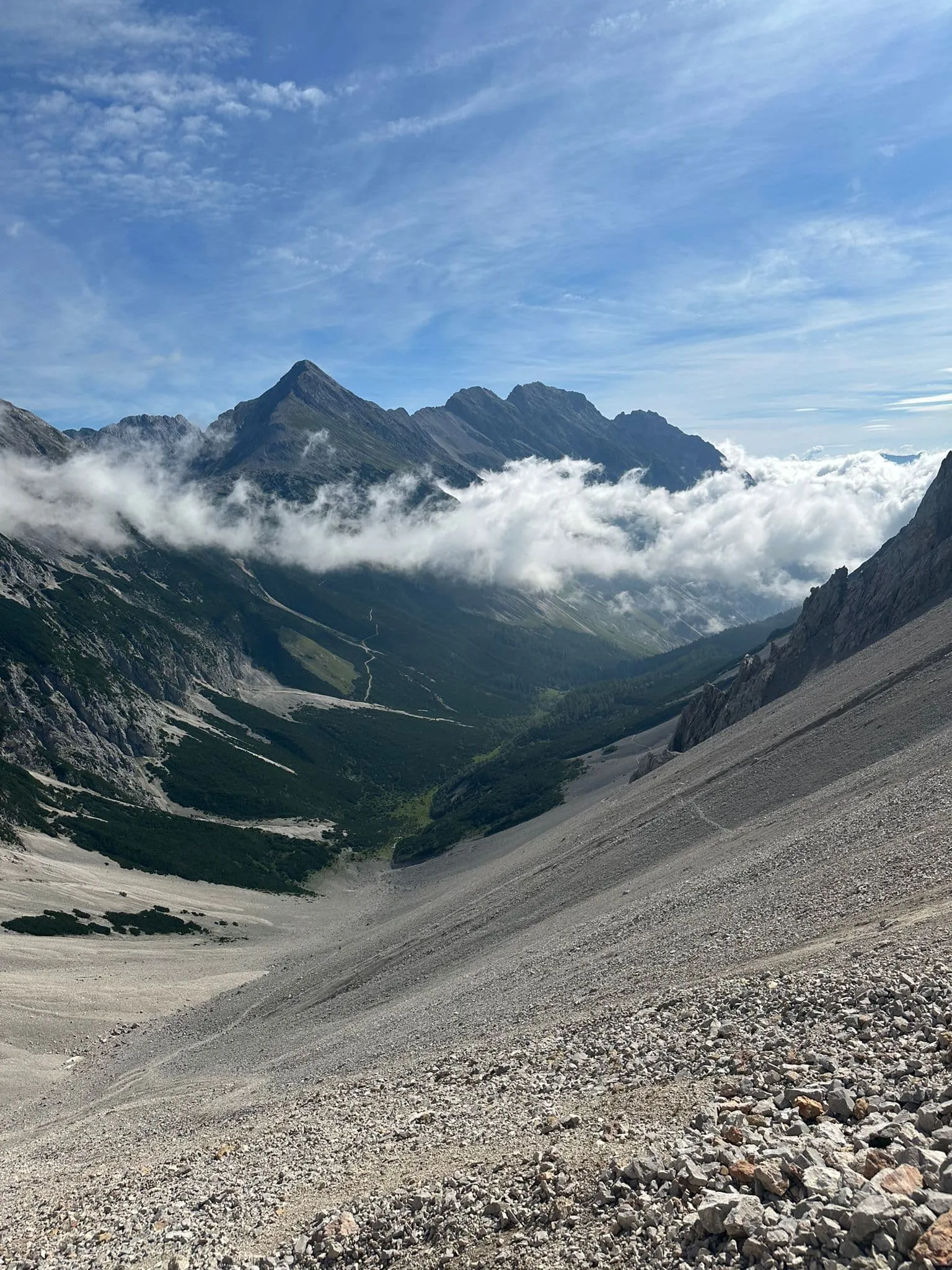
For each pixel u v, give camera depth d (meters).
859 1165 11.34
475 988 46.81
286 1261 15.36
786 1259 9.82
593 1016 28.27
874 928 23.81
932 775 43.72
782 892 36.44
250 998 85.06
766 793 67.00
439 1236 14.09
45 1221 24.62
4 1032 81.31
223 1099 44.25
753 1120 13.75
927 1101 12.64
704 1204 11.13
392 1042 41.59
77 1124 54.28
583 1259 11.70
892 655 85.56
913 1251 9.10
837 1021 17.22
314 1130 26.02
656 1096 17.08
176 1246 18.42
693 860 57.12
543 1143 16.45
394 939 81.94
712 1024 20.55
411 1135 21.17
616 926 46.47
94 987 96.62
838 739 69.81
